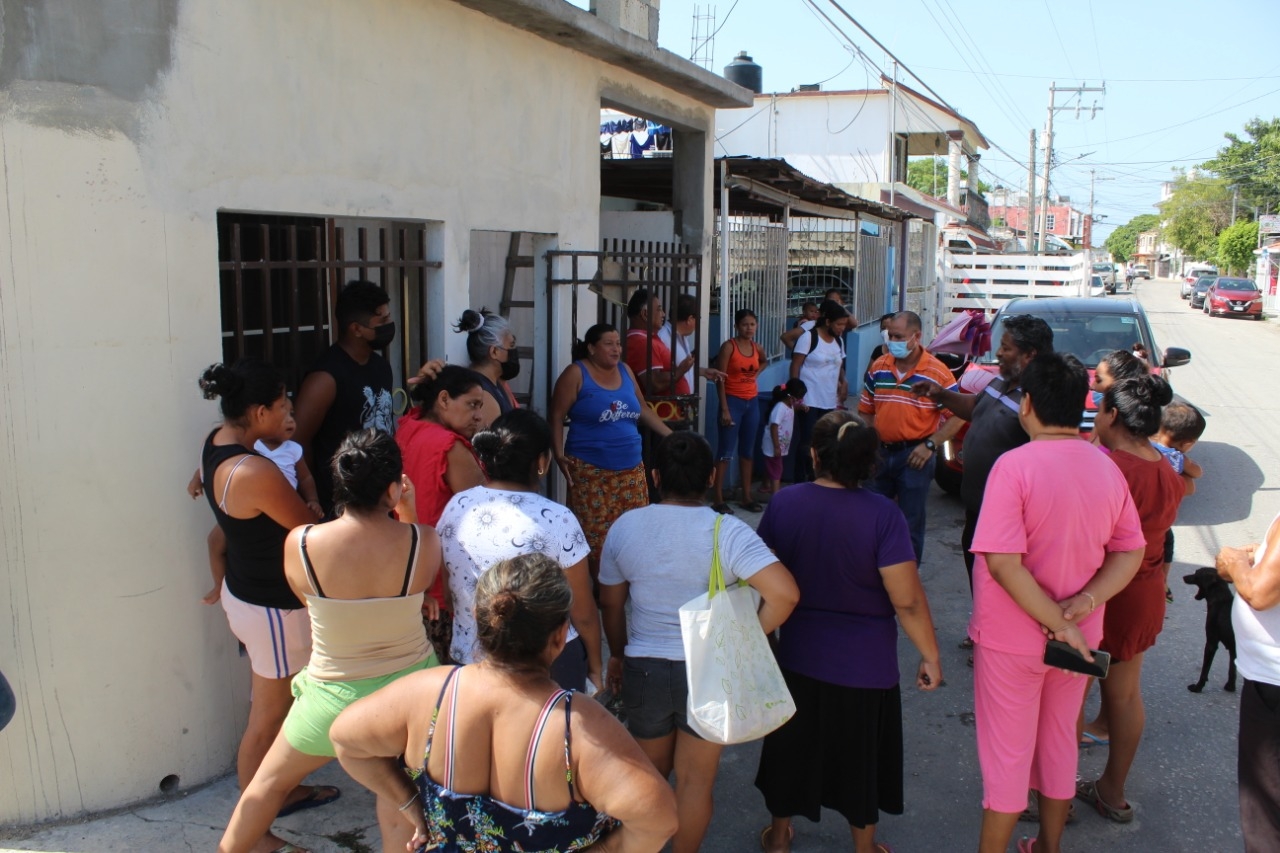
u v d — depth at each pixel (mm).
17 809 3447
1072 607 3203
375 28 4414
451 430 3824
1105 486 3248
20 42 3150
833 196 10984
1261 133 68125
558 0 5242
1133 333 9312
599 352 5461
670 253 6922
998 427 4801
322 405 4102
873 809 3438
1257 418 13688
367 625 2848
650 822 2053
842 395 9172
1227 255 58875
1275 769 3121
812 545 3387
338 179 4273
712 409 8273
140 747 3656
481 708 2131
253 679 3484
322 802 3812
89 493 3432
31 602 3363
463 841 2146
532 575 2164
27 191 3201
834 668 3389
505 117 5410
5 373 3229
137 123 3414
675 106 7426
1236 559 3191
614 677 3527
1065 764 3449
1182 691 5121
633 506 5719
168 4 3465
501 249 7219
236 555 3328
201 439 3711
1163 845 3805
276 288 4484
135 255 3453
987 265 24031
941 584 6750
